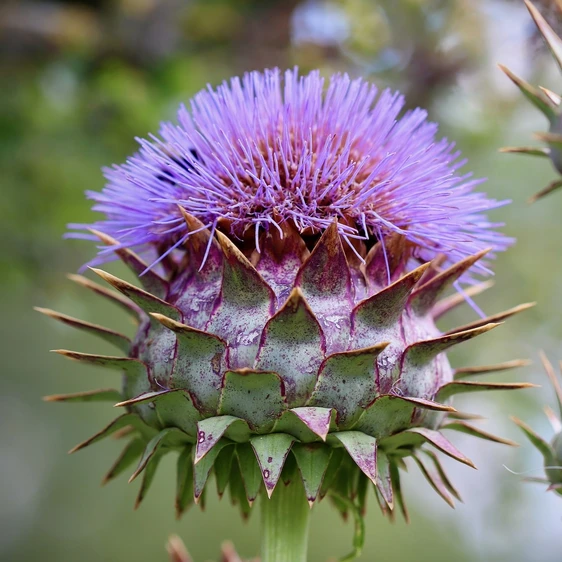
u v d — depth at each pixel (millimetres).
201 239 277
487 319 284
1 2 433
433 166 282
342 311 270
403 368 270
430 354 271
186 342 268
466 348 437
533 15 280
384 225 279
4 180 411
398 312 271
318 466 265
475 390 274
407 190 281
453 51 433
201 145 285
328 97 288
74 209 414
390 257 280
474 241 283
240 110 286
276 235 275
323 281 271
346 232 277
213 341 267
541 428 438
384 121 289
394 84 441
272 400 264
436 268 289
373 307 269
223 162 282
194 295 276
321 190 278
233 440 267
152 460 282
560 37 293
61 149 416
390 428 268
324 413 262
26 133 417
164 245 288
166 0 443
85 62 440
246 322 268
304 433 264
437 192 280
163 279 285
